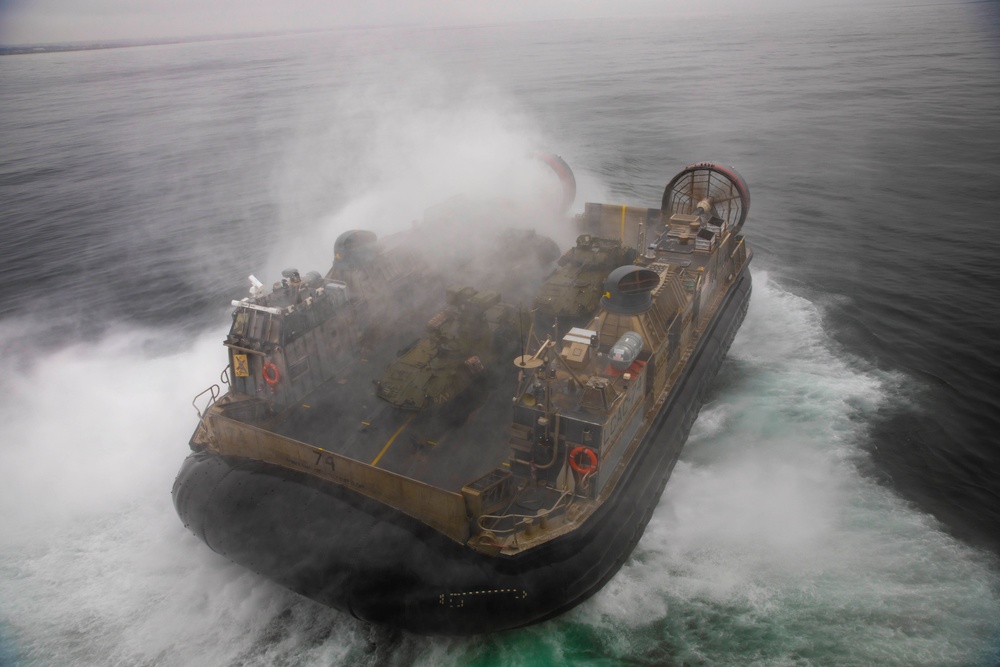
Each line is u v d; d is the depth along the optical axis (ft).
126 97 307.78
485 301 51.39
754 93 220.84
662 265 53.16
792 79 248.52
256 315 46.19
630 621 38.73
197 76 413.39
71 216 124.47
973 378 62.23
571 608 37.27
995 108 171.01
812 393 60.29
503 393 50.14
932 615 38.22
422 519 36.24
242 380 47.70
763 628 37.99
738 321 66.69
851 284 81.56
